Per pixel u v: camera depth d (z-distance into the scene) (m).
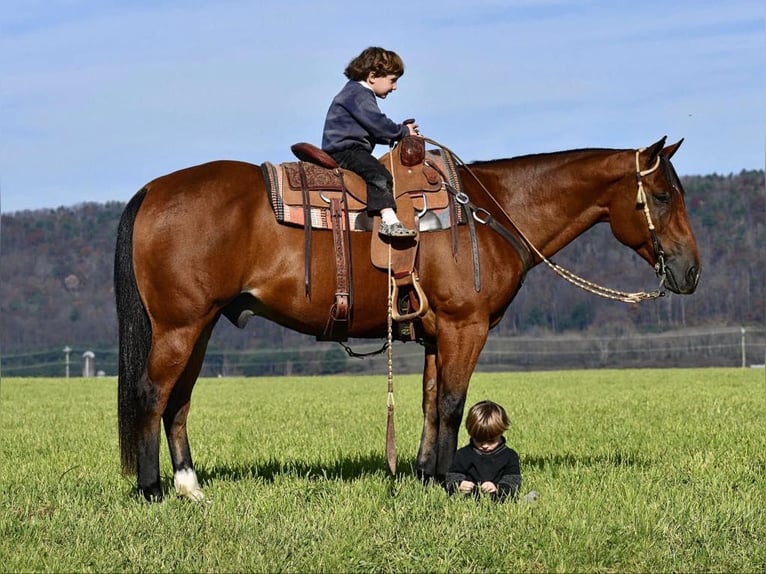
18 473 9.48
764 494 8.00
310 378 35.91
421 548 6.29
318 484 8.25
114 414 17.56
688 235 8.35
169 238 7.37
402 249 7.68
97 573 5.93
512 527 6.71
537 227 8.38
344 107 7.96
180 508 7.32
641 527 6.77
